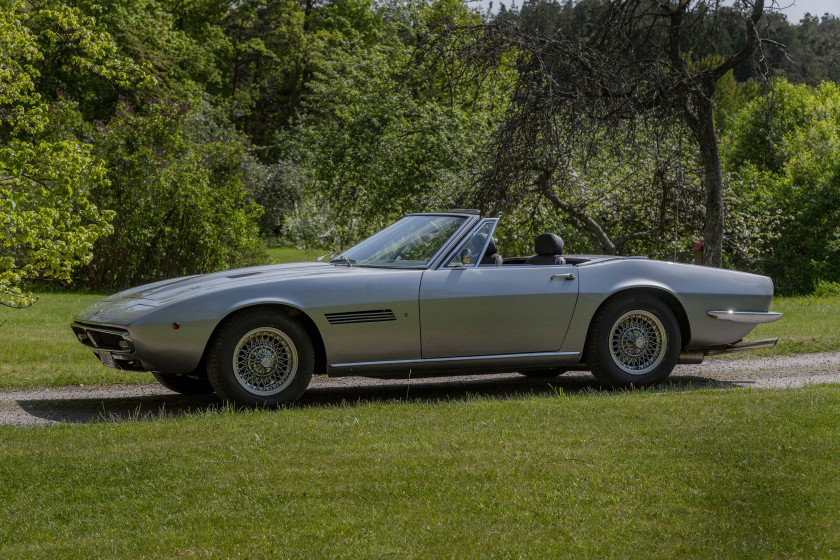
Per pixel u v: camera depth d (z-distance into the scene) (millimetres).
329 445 4270
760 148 27469
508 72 10945
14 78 10328
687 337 7078
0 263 8633
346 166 18156
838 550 2855
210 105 39188
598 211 14820
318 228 22000
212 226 21188
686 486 3523
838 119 28750
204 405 6195
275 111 57219
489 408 5254
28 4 10906
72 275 20234
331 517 3188
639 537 2971
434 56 10625
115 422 5121
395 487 3521
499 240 15320
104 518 3215
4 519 3230
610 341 6707
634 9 10430
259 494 3465
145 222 20484
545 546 2887
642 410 5082
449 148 16875
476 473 3697
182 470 3822
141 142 20953
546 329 6496
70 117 19859
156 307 5664
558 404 5371
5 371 7410
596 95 9914
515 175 10906
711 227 10852
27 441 4453
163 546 2914
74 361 8070
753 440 4227
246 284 5812
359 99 18734
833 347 9156
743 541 2930
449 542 2926
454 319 6219
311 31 52875
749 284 7141
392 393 6805
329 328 5938
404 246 6551
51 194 8883
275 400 5824
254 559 2795
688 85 10258
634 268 6797
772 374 7578
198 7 48750
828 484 3537
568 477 3643
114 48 11547
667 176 13328
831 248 21156
